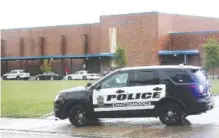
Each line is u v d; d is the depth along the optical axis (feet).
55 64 277.03
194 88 44.32
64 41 273.54
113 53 230.07
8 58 290.35
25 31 288.51
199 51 221.87
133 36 237.45
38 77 234.38
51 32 278.87
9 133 46.19
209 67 185.88
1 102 78.69
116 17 244.01
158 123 47.80
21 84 157.28
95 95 46.80
